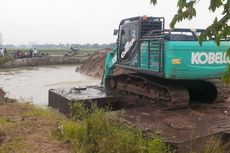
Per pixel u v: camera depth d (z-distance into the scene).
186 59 9.35
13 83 22.75
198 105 10.59
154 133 7.32
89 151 6.37
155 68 10.02
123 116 8.81
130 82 11.93
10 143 6.97
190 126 8.07
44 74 29.45
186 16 3.14
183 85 10.38
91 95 12.33
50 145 6.87
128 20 11.71
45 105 14.27
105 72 13.43
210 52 9.52
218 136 7.45
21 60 38.72
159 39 9.70
